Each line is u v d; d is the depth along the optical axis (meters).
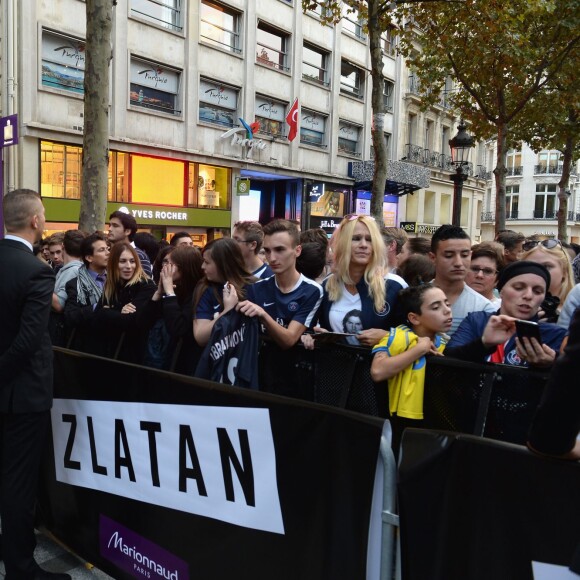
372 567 1.81
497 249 3.77
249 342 2.58
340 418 1.88
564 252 3.13
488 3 11.00
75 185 15.46
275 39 21.30
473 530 1.62
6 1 13.55
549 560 1.48
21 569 2.55
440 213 33.12
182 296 3.17
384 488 1.77
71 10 14.80
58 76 14.84
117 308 3.38
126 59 16.19
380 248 2.79
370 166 24.33
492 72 13.24
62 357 2.90
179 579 2.39
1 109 13.95
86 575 2.80
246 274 2.76
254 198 23.33
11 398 2.50
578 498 1.44
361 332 2.61
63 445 2.92
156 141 17.23
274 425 2.07
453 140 11.51
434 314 2.36
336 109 24.09
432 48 13.94
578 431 1.25
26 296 2.46
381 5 10.02
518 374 1.92
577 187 51.19
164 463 2.44
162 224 17.72
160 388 2.43
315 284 2.92
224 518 2.23
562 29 12.62
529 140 17.91
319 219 23.61
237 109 19.92
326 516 1.92
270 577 2.09
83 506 2.82
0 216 6.55
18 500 2.54
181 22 17.75
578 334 1.20
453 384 2.09
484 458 1.60
